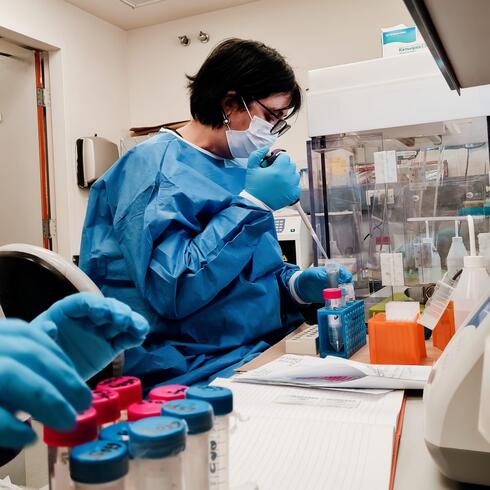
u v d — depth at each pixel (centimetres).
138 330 47
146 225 123
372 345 102
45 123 295
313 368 84
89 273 139
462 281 99
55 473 35
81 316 48
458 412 49
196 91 154
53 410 32
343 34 286
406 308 107
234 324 133
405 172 156
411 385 79
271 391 82
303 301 157
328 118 156
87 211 148
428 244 153
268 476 53
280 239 225
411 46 158
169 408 39
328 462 55
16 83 296
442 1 63
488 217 147
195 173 138
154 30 336
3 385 32
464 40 79
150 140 150
